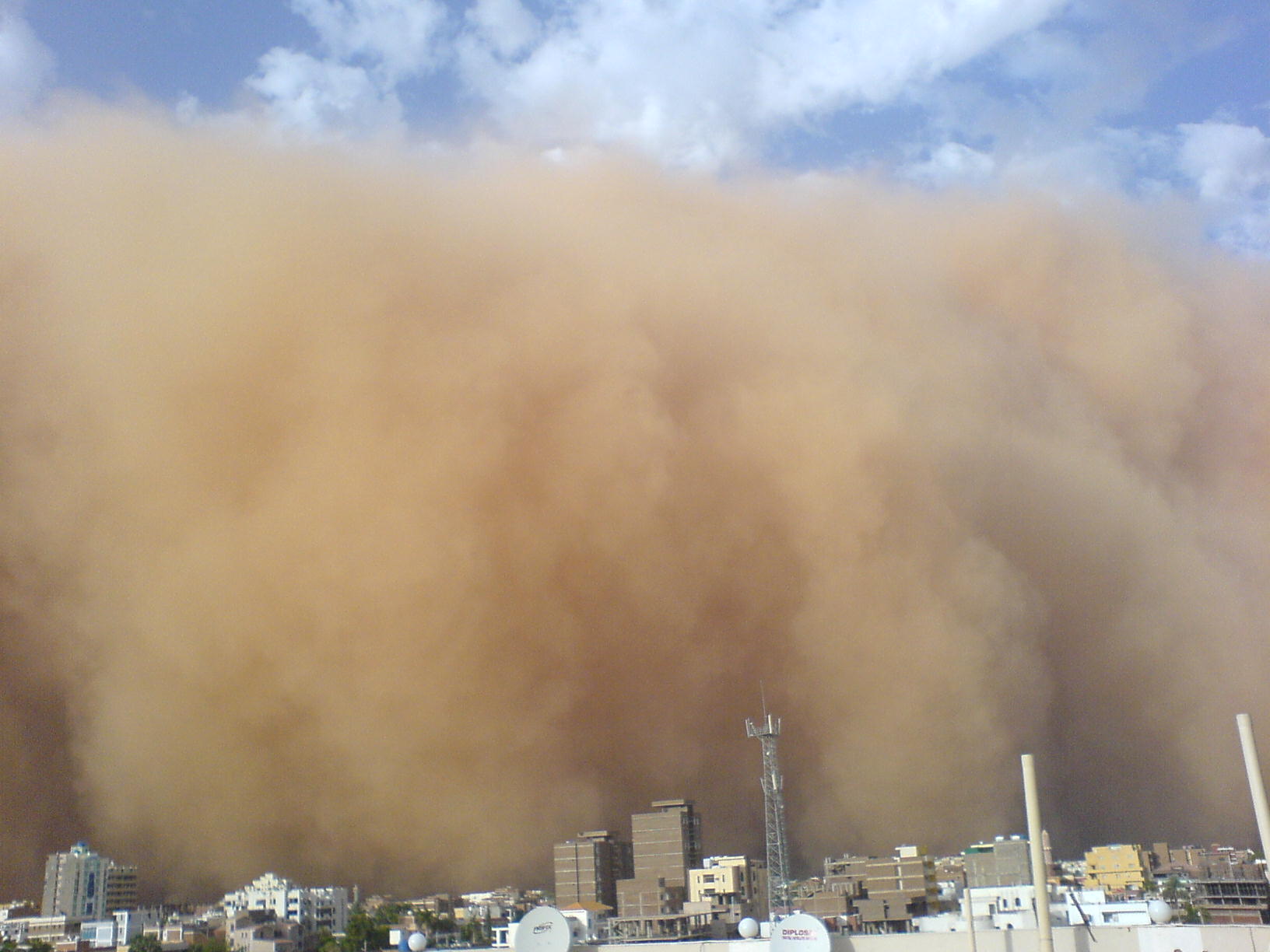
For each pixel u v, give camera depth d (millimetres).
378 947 42250
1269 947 18688
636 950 19281
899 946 19188
